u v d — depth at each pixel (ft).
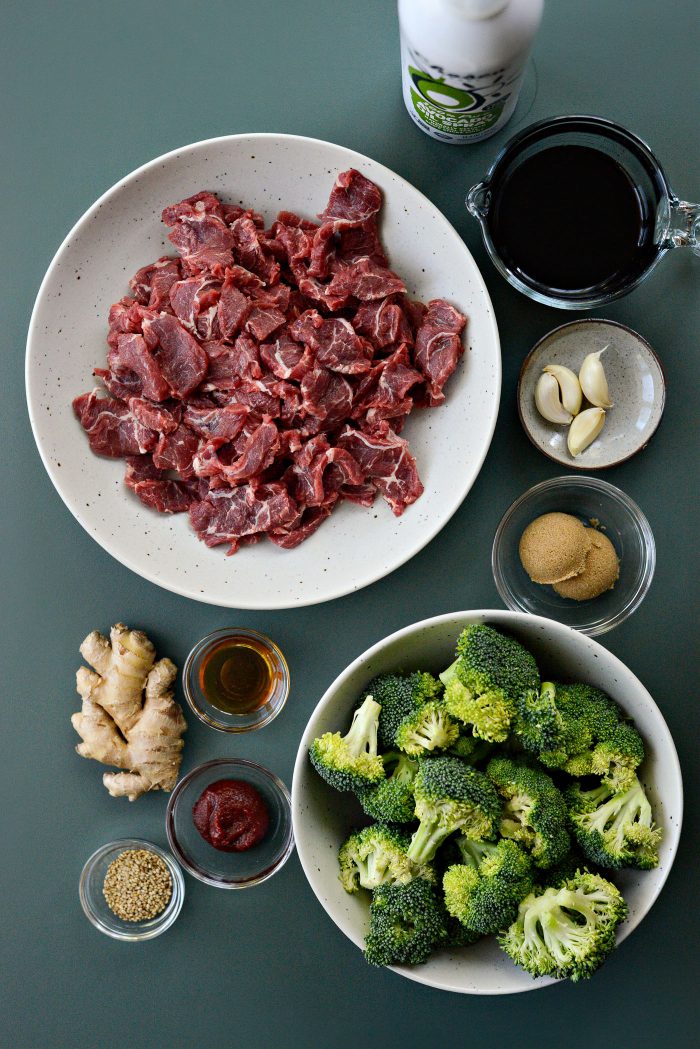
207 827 2.28
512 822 2.03
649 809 2.03
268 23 2.20
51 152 2.24
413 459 2.17
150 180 2.12
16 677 2.30
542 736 2.02
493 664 2.01
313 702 2.28
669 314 2.21
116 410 2.19
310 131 2.21
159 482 2.19
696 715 2.24
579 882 2.02
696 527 2.23
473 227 2.21
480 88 1.95
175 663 2.28
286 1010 2.31
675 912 2.25
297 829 2.03
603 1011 2.27
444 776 1.98
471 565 2.26
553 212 2.10
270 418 2.14
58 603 2.29
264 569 2.19
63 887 2.33
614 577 2.19
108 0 2.22
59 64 2.23
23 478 2.28
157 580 2.16
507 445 2.24
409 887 2.02
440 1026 2.29
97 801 2.32
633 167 2.07
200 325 2.14
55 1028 2.33
